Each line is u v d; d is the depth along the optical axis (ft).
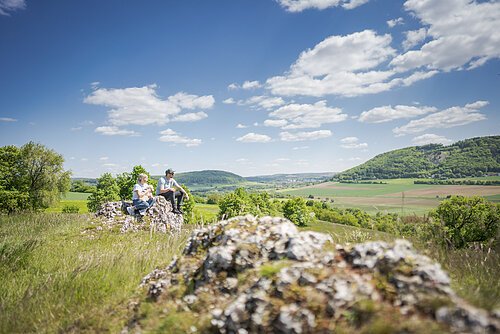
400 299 10.48
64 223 52.95
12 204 130.62
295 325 10.62
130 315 16.08
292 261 13.94
